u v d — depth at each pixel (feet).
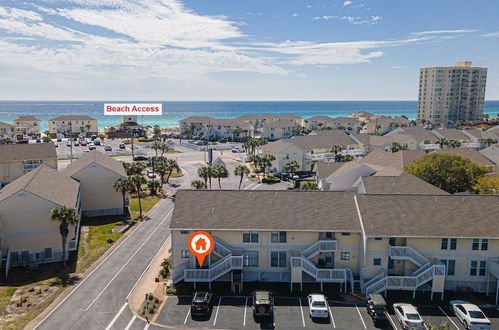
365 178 182.80
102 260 157.07
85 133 588.50
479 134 415.64
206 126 562.66
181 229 134.31
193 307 117.08
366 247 131.03
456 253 130.21
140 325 112.37
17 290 132.57
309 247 135.03
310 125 626.23
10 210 152.05
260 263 138.72
